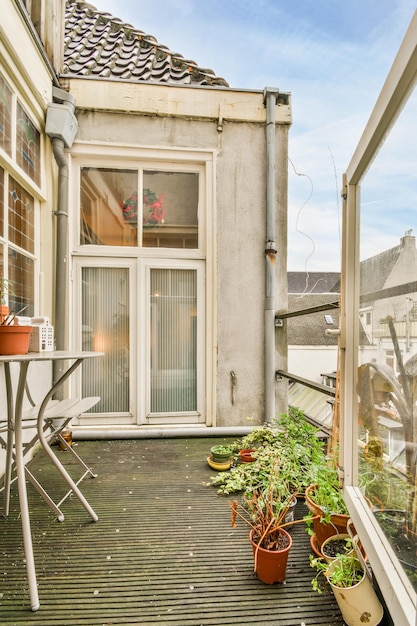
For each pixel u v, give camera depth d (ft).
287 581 4.58
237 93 10.63
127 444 9.56
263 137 10.81
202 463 8.28
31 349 6.29
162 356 10.65
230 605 4.20
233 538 5.47
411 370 3.40
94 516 5.87
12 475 7.25
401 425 3.60
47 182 9.66
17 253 8.45
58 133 9.30
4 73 7.40
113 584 4.50
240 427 10.40
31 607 4.10
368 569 4.11
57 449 9.09
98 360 10.36
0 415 7.14
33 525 5.72
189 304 10.79
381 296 4.22
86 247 10.26
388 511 3.83
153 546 5.25
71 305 10.16
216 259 10.59
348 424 5.00
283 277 10.90
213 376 10.52
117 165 10.52
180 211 10.91
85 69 10.91
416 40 2.87
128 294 10.50
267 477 6.44
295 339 50.24
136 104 10.22
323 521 4.81
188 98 10.44
